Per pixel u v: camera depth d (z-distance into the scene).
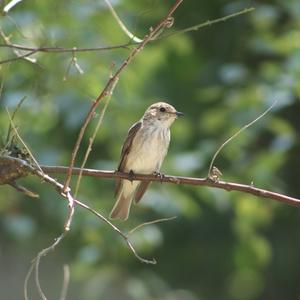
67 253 15.38
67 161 13.95
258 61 15.55
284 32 14.89
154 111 10.27
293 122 15.51
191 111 15.26
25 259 16.95
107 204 13.70
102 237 13.62
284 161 14.64
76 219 13.52
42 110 12.66
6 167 6.99
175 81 15.55
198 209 13.88
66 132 14.13
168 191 13.70
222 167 14.11
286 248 15.66
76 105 12.99
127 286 14.90
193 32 15.77
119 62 13.12
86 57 12.69
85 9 12.98
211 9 15.64
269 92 13.66
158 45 14.41
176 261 15.79
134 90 13.72
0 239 15.66
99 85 12.53
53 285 17.52
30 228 13.31
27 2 12.20
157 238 13.91
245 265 14.93
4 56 10.77
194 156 13.70
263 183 13.72
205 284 15.87
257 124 13.55
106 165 13.75
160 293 15.23
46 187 13.68
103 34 13.11
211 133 14.65
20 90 12.34
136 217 14.19
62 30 12.14
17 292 17.50
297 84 13.34
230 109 13.80
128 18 13.29
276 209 14.90
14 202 13.57
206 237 15.66
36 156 13.17
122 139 13.66
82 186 13.74
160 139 10.19
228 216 15.48
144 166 10.16
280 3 14.98
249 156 14.23
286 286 15.87
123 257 14.28
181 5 15.36
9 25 11.25
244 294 16.06
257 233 15.12
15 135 7.25
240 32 15.41
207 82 15.46
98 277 14.66
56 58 11.02
